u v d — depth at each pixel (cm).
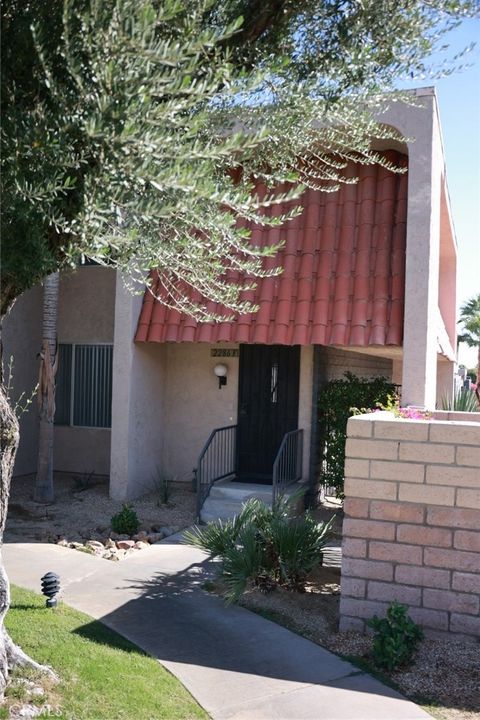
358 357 1498
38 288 1445
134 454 1222
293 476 1203
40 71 420
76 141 400
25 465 1430
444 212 1566
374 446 634
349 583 638
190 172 388
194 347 1332
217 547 767
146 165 375
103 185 392
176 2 374
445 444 611
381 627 565
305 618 671
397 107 1053
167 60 370
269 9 520
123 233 430
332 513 1184
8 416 462
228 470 1291
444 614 608
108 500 1196
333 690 514
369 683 528
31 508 1131
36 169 401
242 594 719
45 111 408
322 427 1234
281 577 744
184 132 469
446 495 609
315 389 1212
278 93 535
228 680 526
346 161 1187
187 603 698
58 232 401
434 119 1046
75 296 1453
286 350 1270
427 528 615
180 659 560
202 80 420
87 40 372
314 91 541
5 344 1358
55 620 611
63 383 1460
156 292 1212
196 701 489
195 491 1284
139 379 1231
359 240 1131
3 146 394
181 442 1335
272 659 569
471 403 1219
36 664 491
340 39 540
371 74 541
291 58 545
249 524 779
